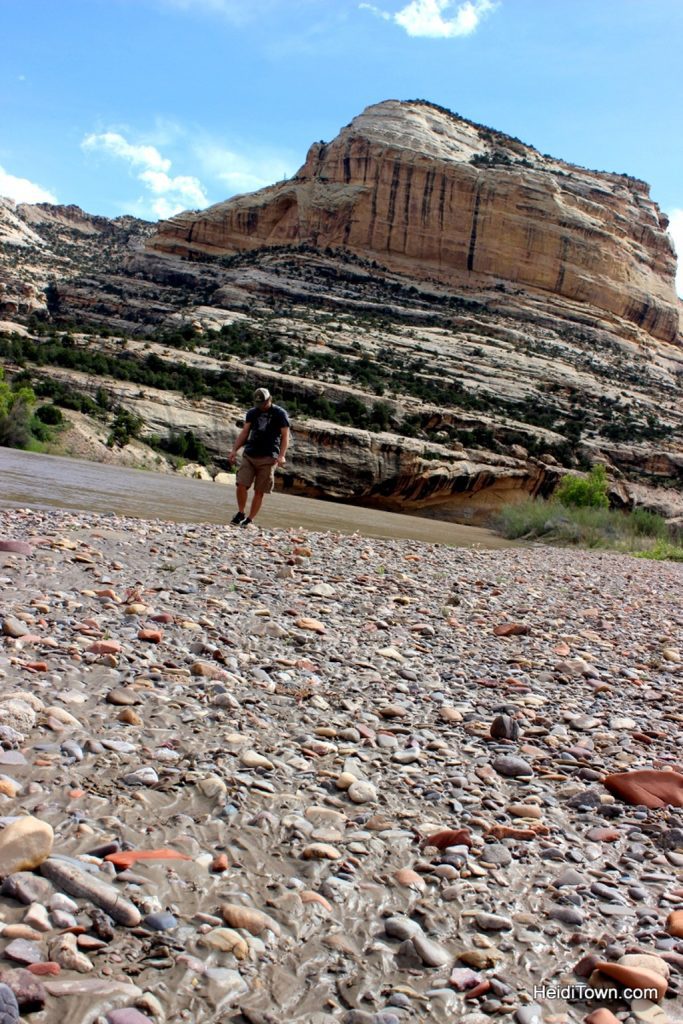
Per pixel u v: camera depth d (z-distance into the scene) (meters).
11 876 2.66
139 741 4.05
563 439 91.62
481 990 2.61
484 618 9.20
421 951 2.76
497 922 3.00
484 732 5.20
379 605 8.86
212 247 172.62
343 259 149.50
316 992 2.49
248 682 5.41
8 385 54.50
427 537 30.55
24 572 7.41
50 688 4.52
